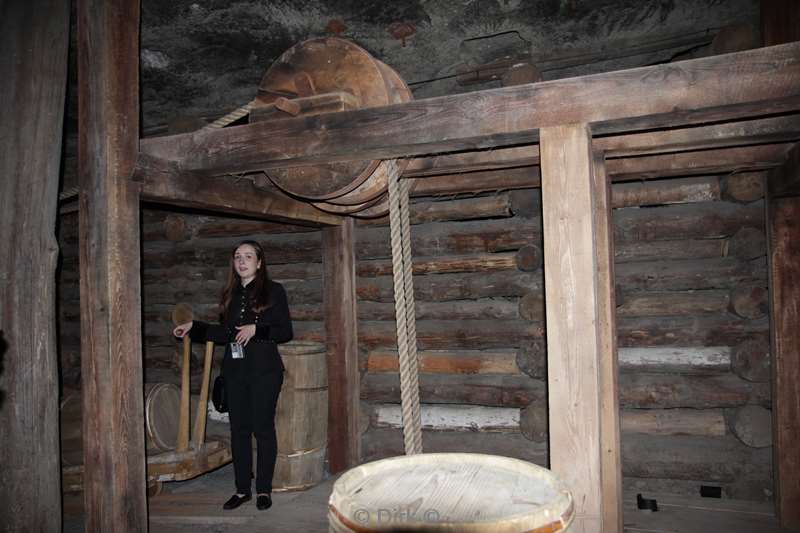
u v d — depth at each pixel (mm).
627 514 4453
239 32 4723
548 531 1917
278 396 5055
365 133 3207
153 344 6500
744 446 4711
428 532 1857
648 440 4895
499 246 5254
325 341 5816
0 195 3549
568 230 2771
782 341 4277
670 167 4133
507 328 5250
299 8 4395
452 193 4957
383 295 5656
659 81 2674
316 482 5363
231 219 6246
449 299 5453
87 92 3500
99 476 3439
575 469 2715
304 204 5000
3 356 3498
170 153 3719
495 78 4941
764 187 4457
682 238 4859
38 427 3574
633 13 4234
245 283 4863
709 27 4289
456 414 5406
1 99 3586
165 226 6445
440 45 4680
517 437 5230
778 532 4102
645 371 4922
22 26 3637
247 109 3686
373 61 3492
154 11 4473
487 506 2074
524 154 3818
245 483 4859
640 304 4926
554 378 2754
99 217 3457
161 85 5500
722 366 4766
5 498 3490
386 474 2406
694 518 4352
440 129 3045
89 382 3473
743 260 4734
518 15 4309
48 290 3623
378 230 5738
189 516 4641
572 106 2801
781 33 3709
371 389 5641
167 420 5559
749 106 2592
